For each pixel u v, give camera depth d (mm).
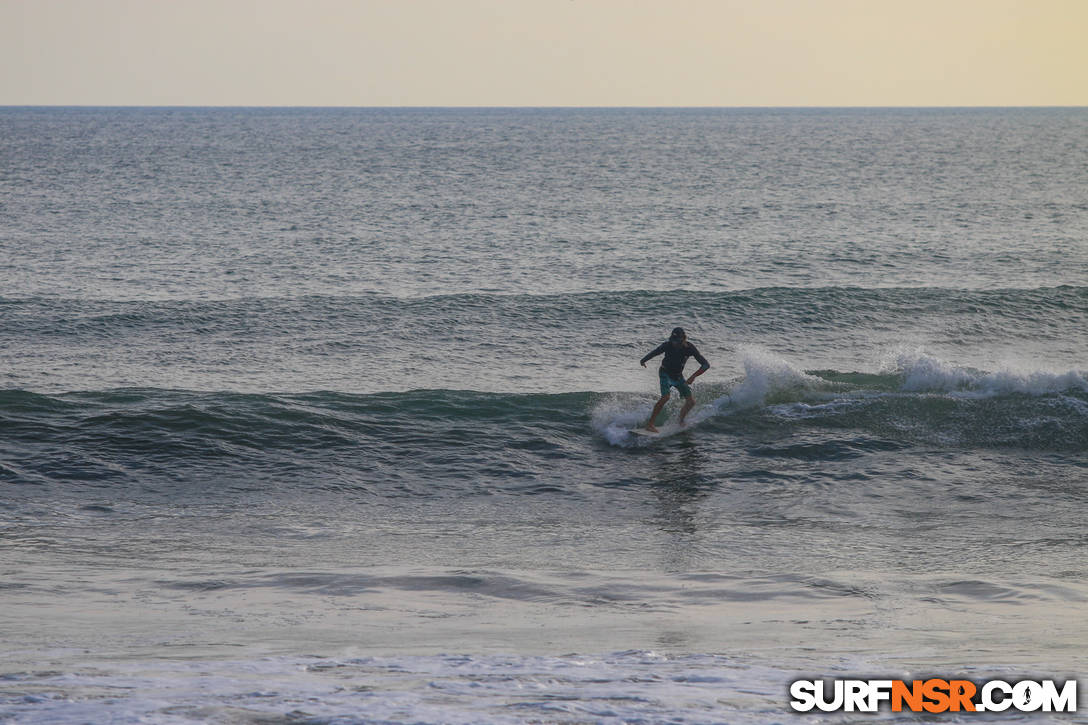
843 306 88062
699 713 15109
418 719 14305
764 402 55562
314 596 28922
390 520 40219
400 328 81312
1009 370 58156
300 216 162250
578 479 45625
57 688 16516
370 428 51438
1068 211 174500
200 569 32656
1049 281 104875
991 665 19875
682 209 175875
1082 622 25859
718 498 43031
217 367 70625
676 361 52062
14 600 27625
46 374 68250
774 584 30719
